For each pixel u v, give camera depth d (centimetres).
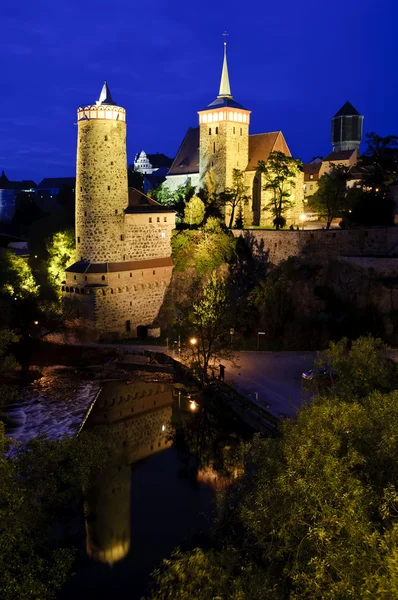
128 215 8919
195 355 7494
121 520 4453
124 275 8906
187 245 9681
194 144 12294
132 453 5834
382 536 2128
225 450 5731
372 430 2997
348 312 8388
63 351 8369
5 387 6931
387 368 4547
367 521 2244
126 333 9081
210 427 6394
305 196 14825
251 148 11325
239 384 6619
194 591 2339
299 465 2611
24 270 10156
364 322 8038
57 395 7031
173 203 11531
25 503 3222
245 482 3538
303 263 9106
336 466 2480
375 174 9794
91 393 7125
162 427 6431
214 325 7088
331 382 5322
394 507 2325
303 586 2227
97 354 8262
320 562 2094
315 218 12312
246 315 8600
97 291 8569
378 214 9319
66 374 7775
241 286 9412
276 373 6988
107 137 8550
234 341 8238
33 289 9844
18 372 7712
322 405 3231
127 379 7625
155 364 8025
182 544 4100
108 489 5031
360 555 2023
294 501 2370
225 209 10962
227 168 10900
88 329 8675
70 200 15200
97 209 8669
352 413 3108
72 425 6091
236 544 3234
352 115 19088
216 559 2442
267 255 9519
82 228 8825
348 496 2277
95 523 4441
